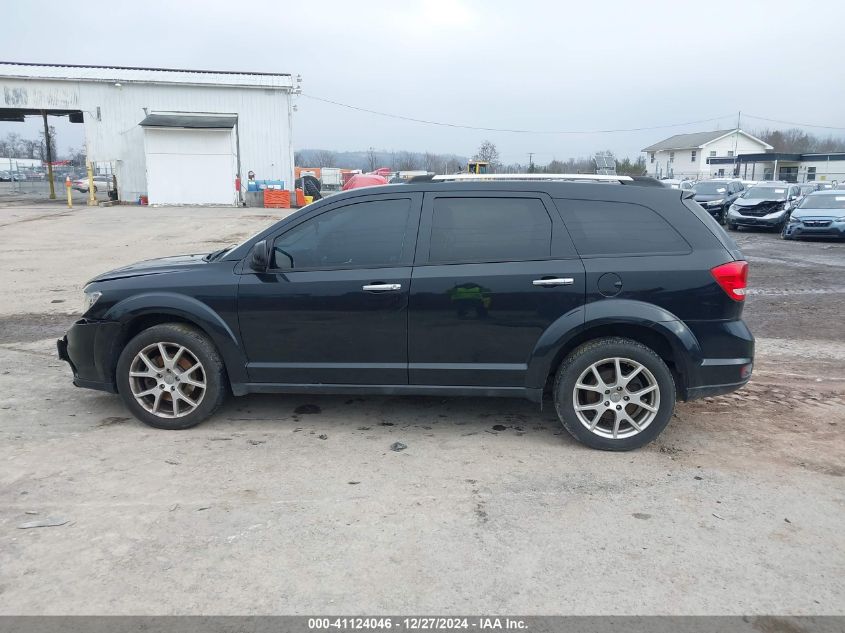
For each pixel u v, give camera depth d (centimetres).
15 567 326
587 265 463
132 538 353
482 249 476
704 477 432
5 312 945
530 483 421
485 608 299
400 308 475
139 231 1966
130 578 318
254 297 487
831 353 755
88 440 485
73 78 3033
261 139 3241
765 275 1334
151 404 510
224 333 490
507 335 471
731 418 542
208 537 355
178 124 2928
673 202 475
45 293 1080
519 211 479
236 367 497
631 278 459
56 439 486
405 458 458
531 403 573
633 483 423
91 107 3094
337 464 447
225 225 2148
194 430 507
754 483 423
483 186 486
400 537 356
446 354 479
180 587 312
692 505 394
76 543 348
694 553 343
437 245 480
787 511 388
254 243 498
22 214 2459
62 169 6769
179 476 427
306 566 329
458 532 362
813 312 984
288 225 495
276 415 541
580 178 495
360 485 416
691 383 464
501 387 480
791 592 312
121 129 3133
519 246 473
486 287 467
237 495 402
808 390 615
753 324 909
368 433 504
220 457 457
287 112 3238
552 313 464
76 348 518
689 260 460
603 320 457
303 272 486
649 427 465
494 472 437
